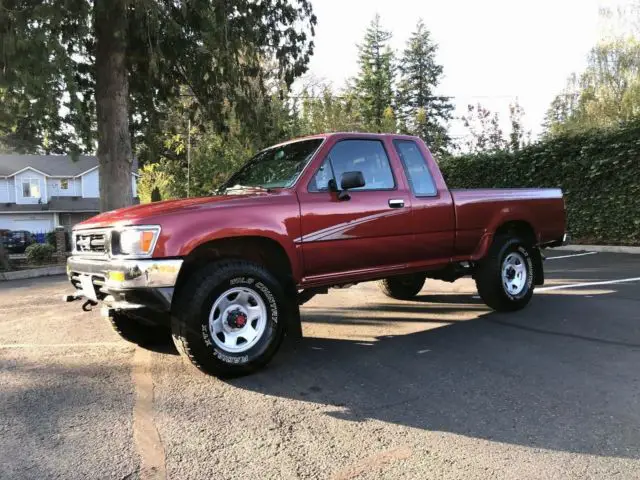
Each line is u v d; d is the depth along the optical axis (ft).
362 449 9.70
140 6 30.53
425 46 173.58
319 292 16.37
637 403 11.51
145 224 12.63
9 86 27.37
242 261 13.87
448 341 16.89
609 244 44.32
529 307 21.62
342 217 15.58
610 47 89.20
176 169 62.08
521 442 9.82
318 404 11.89
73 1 27.40
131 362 15.33
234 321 13.57
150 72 34.58
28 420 11.19
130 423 10.98
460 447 9.70
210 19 32.94
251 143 43.24
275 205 14.42
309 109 72.69
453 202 18.61
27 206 126.93
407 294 24.48
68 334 19.22
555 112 99.09
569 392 12.23
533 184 48.98
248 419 11.11
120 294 12.70
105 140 35.14
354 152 16.66
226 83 40.42
